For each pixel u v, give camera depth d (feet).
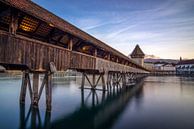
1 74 128.36
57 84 94.58
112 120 30.73
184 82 128.26
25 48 23.80
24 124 27.61
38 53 26.30
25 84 38.68
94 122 29.45
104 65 51.80
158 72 262.47
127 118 31.96
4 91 62.64
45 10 32.71
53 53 29.55
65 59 32.86
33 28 31.73
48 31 33.96
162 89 81.30
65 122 29.12
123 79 87.35
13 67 32.12
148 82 125.49
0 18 25.62
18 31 31.27
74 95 58.08
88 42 37.86
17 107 36.73
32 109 34.04
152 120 30.58
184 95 62.75
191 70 254.06
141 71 144.15
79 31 41.27
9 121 28.89
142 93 66.13
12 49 21.65
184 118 31.94
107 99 52.29
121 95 59.98
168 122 29.37
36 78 33.99
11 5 19.51
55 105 42.50
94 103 46.39
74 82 107.86
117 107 41.73
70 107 40.86
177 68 289.94
